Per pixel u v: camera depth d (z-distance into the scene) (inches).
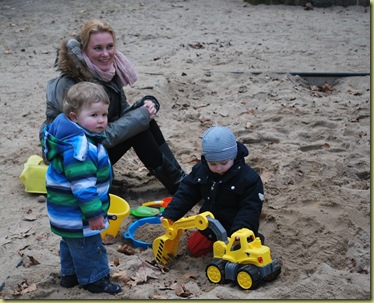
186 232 183.8
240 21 437.1
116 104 194.2
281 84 300.8
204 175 170.4
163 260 169.8
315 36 397.7
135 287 158.6
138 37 394.6
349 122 255.8
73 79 185.8
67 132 149.6
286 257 171.0
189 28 416.8
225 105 277.7
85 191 147.2
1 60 349.1
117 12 460.8
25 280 161.6
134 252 174.2
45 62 343.9
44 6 478.6
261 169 215.5
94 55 184.5
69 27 419.5
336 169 213.9
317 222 181.3
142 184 212.2
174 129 253.1
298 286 157.1
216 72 315.3
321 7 480.1
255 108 273.1
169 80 301.7
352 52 360.2
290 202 193.9
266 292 156.2
